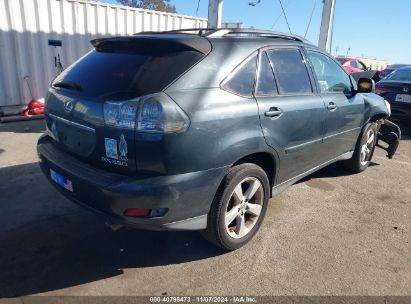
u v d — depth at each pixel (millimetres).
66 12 7797
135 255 2973
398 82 7812
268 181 3191
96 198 2469
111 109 2408
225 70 2703
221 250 3090
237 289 2627
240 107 2736
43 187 4145
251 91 2920
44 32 7605
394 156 6293
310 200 4223
